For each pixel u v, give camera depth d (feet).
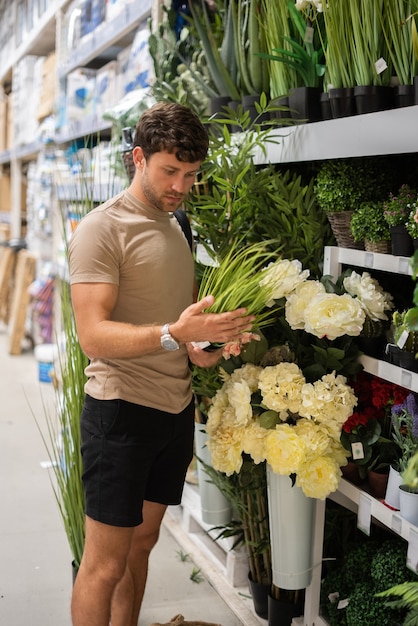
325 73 6.69
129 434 5.77
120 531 5.89
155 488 6.36
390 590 4.95
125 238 5.66
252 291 5.69
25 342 23.21
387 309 6.19
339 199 6.39
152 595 8.17
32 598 8.08
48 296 19.29
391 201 5.76
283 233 7.12
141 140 5.57
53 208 17.57
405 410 5.65
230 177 7.22
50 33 18.93
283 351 6.45
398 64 5.88
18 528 9.89
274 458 5.88
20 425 14.48
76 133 14.51
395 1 5.75
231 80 8.31
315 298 5.85
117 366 5.81
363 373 6.54
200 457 8.18
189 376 6.43
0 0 26.40
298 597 7.10
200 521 9.05
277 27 7.23
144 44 11.36
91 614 6.02
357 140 5.88
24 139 21.70
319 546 6.68
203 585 8.45
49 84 18.28
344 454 6.12
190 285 6.21
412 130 5.26
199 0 9.66
